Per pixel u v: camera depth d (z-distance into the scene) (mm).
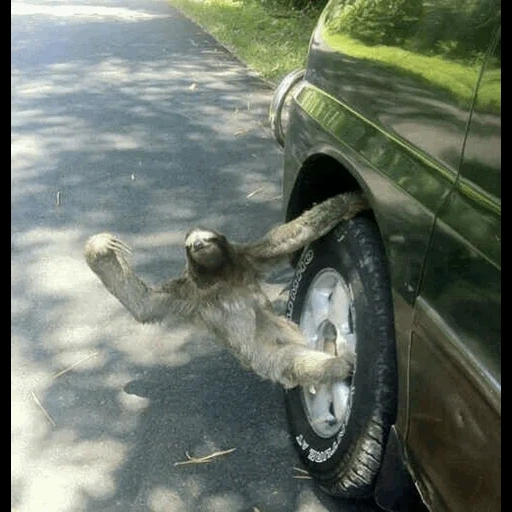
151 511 1804
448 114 1330
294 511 1794
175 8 9125
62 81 5469
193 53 6422
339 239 1780
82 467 1938
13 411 2135
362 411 1588
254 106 4871
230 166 3836
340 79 1824
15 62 6082
